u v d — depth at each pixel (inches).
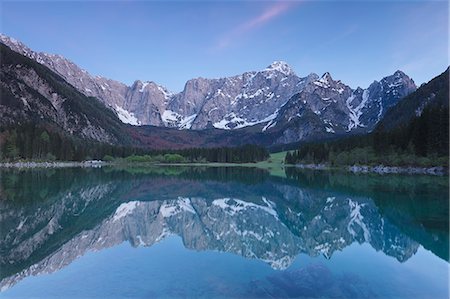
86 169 6215.6
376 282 863.7
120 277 875.4
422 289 820.0
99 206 2160.4
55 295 770.2
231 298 746.8
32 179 3730.3
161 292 773.9
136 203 2320.4
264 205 2298.2
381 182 3467.0
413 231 1464.1
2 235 1390.3
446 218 1697.8
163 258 1045.2
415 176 4109.3
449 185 3063.5
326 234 1471.5
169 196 2684.5
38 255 1099.3
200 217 1892.2
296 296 768.3
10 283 851.4
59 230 1496.1
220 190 3102.9
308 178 4355.3
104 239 1341.0
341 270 956.0
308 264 1006.4
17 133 7165.4
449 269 966.4
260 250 1175.0
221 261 1013.8
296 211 2075.5
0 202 2180.1
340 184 3415.4
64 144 7869.1
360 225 1640.0
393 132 5644.7
